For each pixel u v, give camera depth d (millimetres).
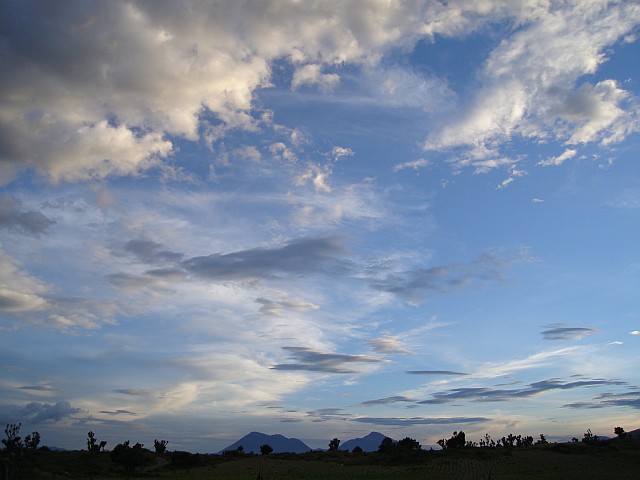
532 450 92875
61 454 76750
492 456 87062
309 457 97562
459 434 113500
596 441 97688
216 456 101625
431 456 90438
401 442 105938
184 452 87500
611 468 74000
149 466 80062
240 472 74500
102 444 84812
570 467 75562
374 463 86438
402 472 73812
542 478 63188
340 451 112938
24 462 61312
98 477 62625
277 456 100750
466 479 64438
